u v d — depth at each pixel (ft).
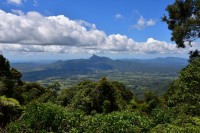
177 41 95.81
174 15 99.91
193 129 43.55
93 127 47.06
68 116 50.11
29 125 47.98
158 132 45.06
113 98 102.94
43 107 50.26
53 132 47.06
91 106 96.07
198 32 93.45
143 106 102.99
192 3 95.35
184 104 58.44
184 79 60.85
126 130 45.21
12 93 85.81
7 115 59.21
